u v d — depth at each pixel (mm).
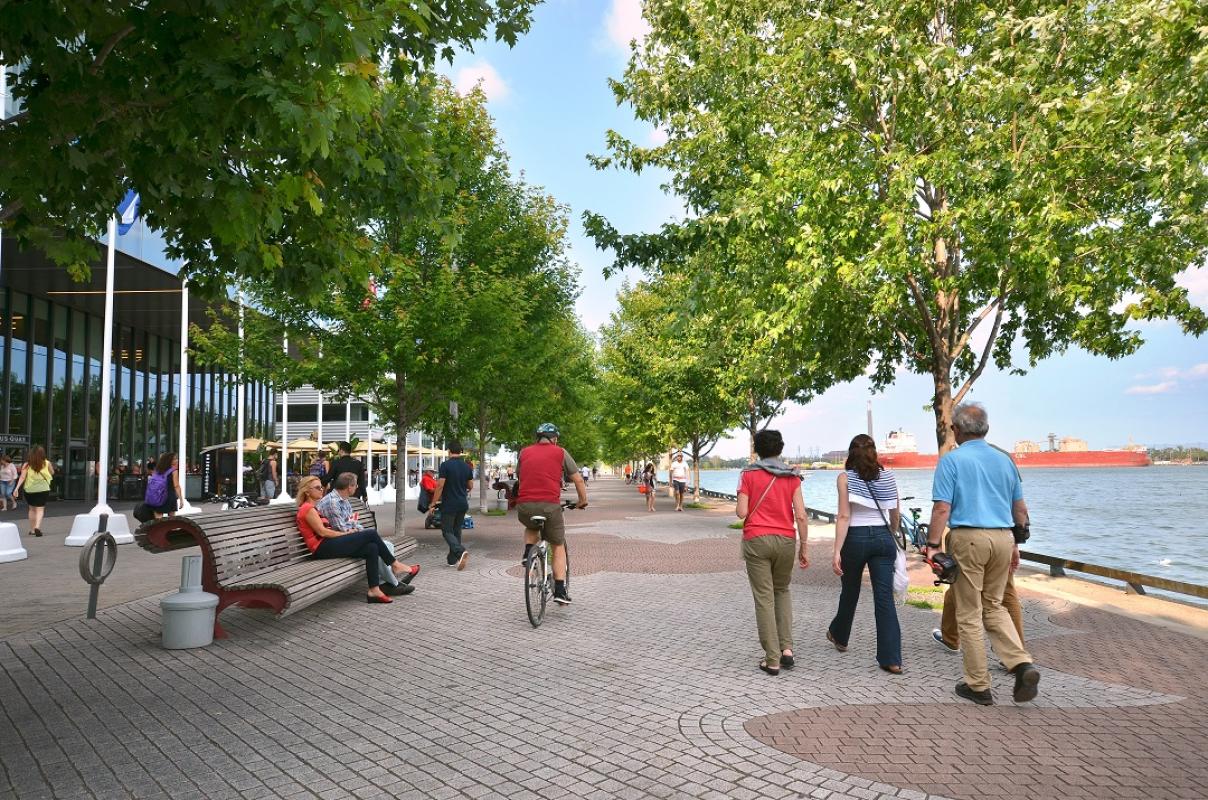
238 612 8188
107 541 7871
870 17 8352
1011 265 8250
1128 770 3805
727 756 4012
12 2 3848
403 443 14742
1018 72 7887
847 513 6020
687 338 17859
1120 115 7441
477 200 16594
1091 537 27031
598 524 21219
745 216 8828
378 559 8828
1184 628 7305
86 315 31516
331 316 13883
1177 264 8219
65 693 5223
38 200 5000
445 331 13406
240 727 4520
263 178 4922
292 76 3990
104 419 14945
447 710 4824
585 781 3703
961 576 4992
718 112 10617
